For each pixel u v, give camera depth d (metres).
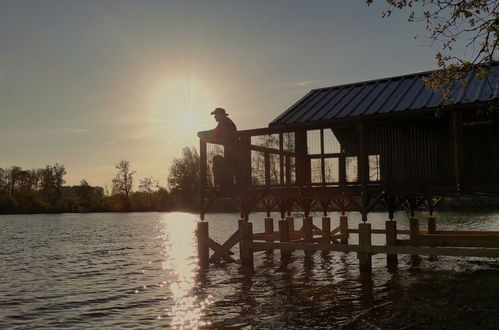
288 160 19.83
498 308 11.39
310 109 19.39
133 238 46.62
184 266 23.83
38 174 139.00
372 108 17.53
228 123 20.19
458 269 18.19
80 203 140.25
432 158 16.73
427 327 10.15
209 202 20.59
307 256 23.59
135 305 14.93
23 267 26.56
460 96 15.86
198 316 12.81
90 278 21.44
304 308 12.76
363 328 10.47
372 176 17.83
